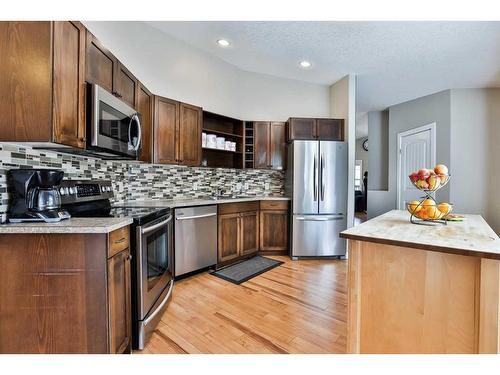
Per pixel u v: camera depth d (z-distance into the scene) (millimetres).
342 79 3879
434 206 1464
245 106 3904
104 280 1300
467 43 2855
